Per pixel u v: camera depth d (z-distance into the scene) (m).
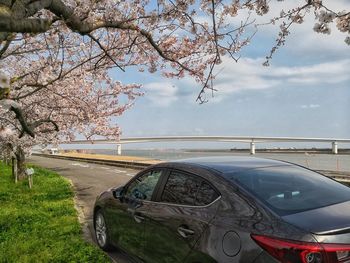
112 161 37.19
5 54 9.80
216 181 4.45
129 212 5.85
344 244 3.31
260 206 3.88
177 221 4.62
